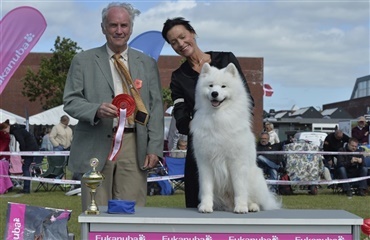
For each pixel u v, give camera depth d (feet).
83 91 15.03
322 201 37.60
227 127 12.88
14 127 45.55
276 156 43.78
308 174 42.16
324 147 47.75
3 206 33.47
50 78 100.78
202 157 13.24
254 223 11.79
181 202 36.70
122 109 14.26
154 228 11.85
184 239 11.84
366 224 13.58
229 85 13.21
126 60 15.37
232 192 13.58
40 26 39.09
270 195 14.30
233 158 13.01
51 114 75.72
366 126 55.93
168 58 137.18
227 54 15.76
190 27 15.43
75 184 43.78
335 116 169.27
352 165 43.14
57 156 45.98
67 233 12.69
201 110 13.41
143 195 15.53
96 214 12.30
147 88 15.47
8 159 45.68
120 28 14.82
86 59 15.16
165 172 43.01
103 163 14.82
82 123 15.21
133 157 15.25
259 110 142.31
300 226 11.84
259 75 142.31
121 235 11.88
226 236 11.84
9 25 38.40
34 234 12.47
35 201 36.73
